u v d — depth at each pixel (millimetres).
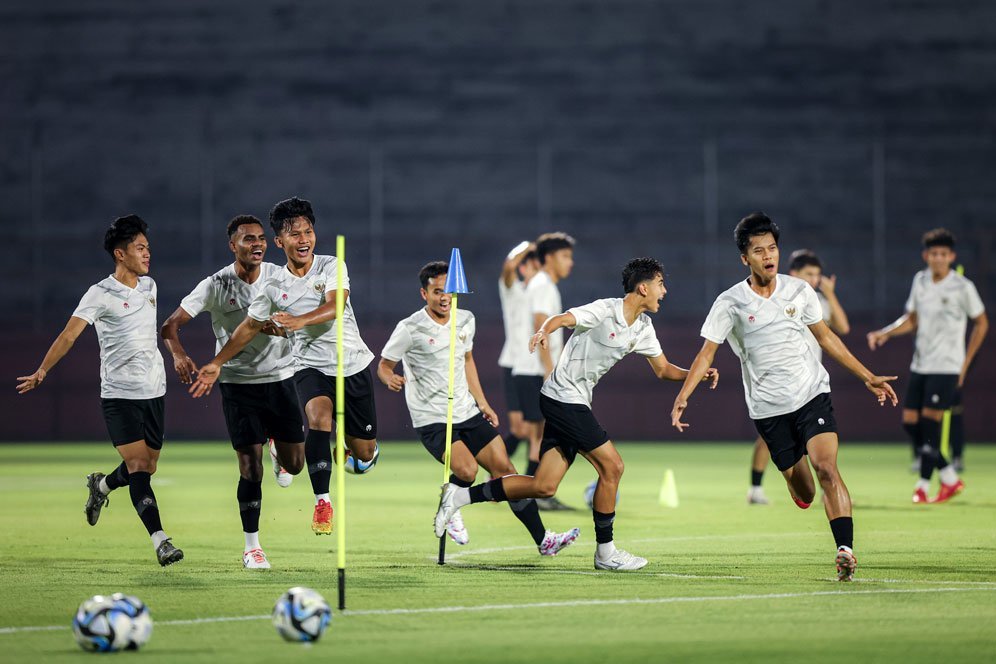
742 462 67312
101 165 98875
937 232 44000
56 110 101375
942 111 96438
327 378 29375
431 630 19969
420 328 30812
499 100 99562
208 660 17906
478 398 31703
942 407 43781
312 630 18953
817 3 98375
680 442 85625
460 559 29312
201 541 33469
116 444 27297
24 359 89000
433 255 94750
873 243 92500
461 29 100750
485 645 18781
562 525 37219
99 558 29812
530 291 41406
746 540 32875
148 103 101000
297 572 27000
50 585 25234
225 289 28516
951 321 43688
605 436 27062
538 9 100312
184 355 28578
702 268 91500
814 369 27125
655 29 99500
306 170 98500
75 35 102000
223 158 98938
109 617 18484
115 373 27359
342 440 22203
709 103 98188
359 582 25328
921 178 94688
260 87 100625
